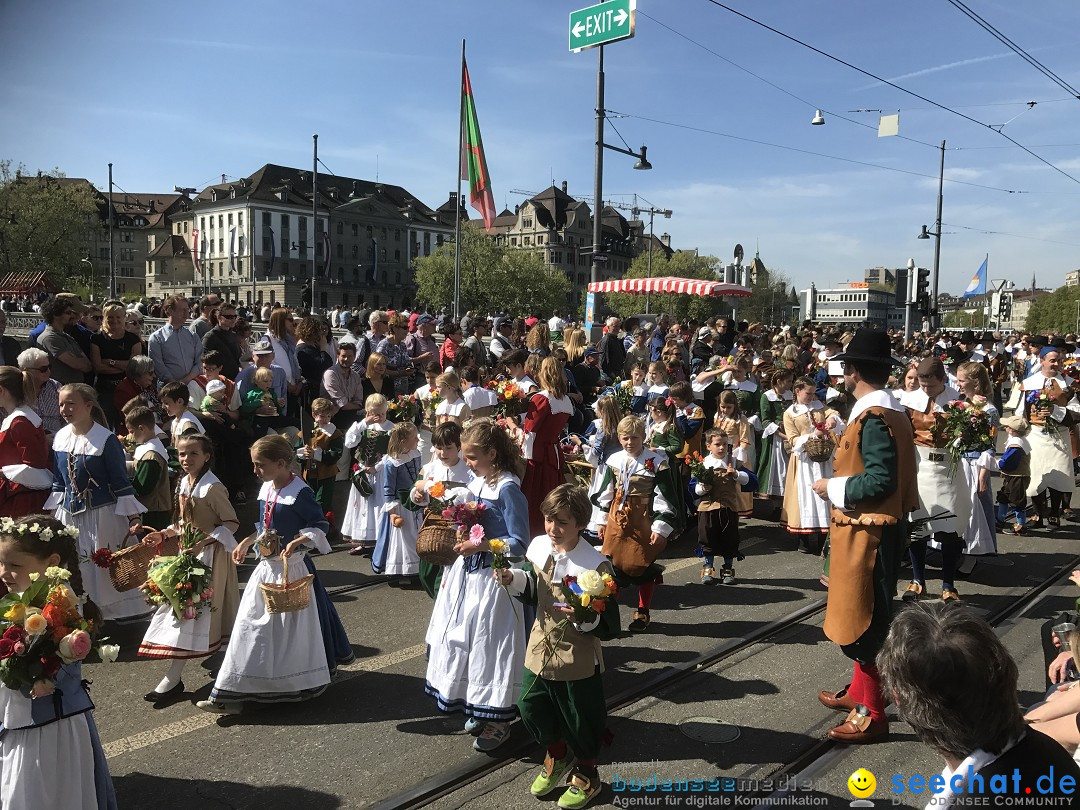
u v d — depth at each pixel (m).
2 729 2.87
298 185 109.25
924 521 4.25
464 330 13.77
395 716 4.32
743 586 6.62
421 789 3.56
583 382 10.80
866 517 4.00
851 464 4.09
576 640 3.50
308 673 4.37
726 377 9.99
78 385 5.29
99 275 68.81
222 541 4.56
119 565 4.41
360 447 7.26
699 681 4.76
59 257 58.91
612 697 4.50
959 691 1.92
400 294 112.19
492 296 85.00
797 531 7.50
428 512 4.18
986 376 6.90
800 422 7.60
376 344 11.34
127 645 5.35
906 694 2.01
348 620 5.74
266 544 4.30
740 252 28.31
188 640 4.37
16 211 57.91
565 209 121.44
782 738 4.08
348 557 7.32
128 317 8.77
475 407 8.09
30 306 26.73
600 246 15.50
